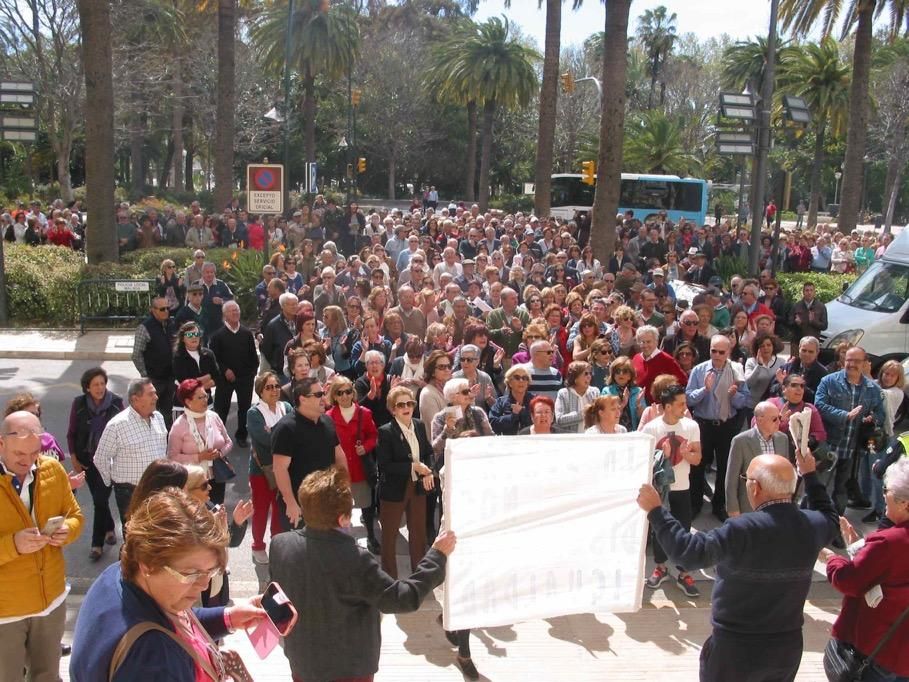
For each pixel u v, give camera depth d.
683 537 3.56
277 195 15.09
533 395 7.46
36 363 13.80
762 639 3.55
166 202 41.59
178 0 38.06
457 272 14.40
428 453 6.47
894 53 53.25
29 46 32.22
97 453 5.85
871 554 3.63
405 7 65.19
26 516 4.02
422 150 65.00
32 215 24.44
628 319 9.27
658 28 71.50
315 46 41.06
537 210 28.25
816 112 44.97
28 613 4.04
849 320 12.73
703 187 36.19
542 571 4.05
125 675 2.07
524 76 43.62
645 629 5.77
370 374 7.57
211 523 2.25
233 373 9.47
